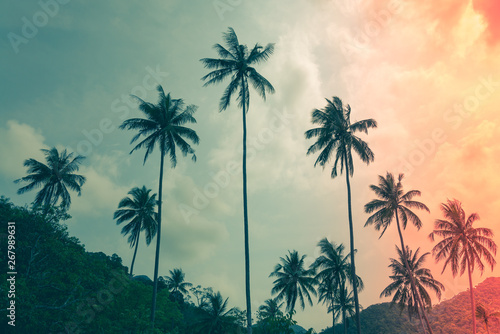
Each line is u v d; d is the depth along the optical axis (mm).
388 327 120438
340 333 128750
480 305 73812
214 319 56281
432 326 112812
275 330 27812
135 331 30188
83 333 29516
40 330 24688
